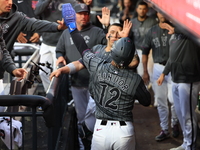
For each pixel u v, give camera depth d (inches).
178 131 824.3
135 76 474.0
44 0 799.1
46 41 813.9
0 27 533.3
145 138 826.2
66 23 514.0
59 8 810.8
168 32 768.9
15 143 535.8
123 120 479.8
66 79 792.9
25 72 533.3
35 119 432.8
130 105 481.7
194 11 272.7
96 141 487.2
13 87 611.5
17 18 608.7
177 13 310.5
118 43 467.5
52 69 753.6
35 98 424.8
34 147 437.7
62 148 598.2
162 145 789.2
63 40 708.7
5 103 424.2
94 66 486.3
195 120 709.3
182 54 687.7
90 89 515.5
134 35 1055.0
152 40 808.9
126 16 1300.4
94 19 892.6
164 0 357.7
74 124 782.5
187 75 687.1
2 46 544.1
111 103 478.6
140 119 940.6
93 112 680.4
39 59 826.2
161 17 778.2
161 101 801.6
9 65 534.3
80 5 690.8
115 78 474.3
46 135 642.8
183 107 701.9
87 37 697.0
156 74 809.5
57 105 591.5
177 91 716.7
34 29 616.4
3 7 578.6
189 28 276.5
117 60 465.7
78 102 731.4
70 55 704.4
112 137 478.0
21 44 886.4
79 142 730.8
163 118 805.9
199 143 780.0
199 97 815.1
